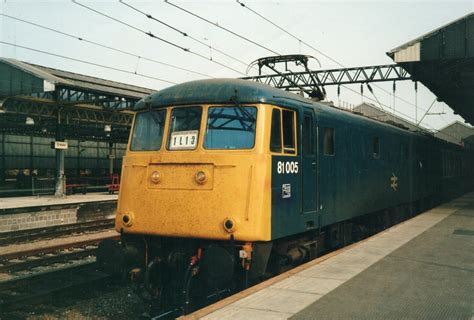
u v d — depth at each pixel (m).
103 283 9.94
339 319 5.42
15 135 33.50
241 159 7.31
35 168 36.81
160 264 8.02
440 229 12.67
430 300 6.15
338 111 10.88
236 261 7.38
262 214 7.19
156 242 8.06
